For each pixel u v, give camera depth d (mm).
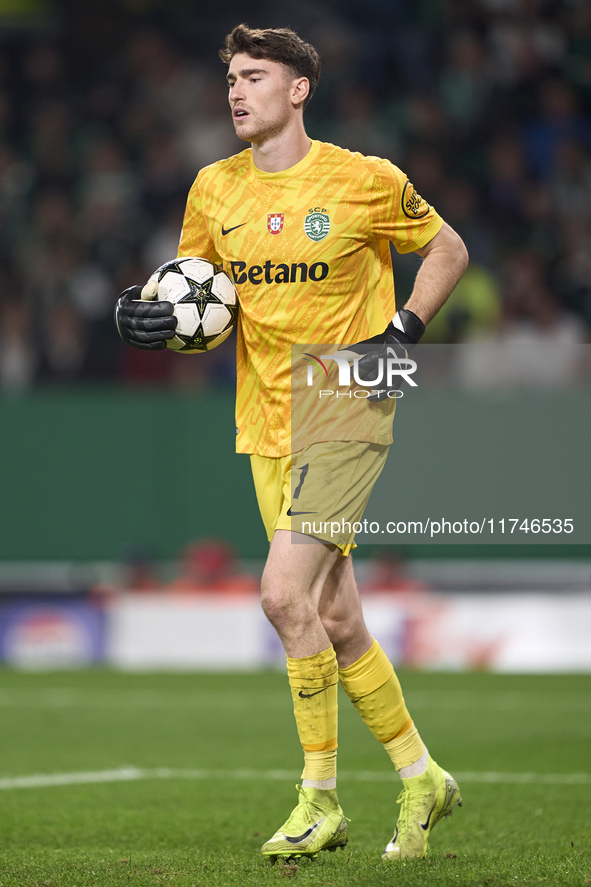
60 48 60719
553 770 21531
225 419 44969
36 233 54469
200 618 42438
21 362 50812
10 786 19828
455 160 57781
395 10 63062
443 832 15750
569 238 56125
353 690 13617
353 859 13109
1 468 45094
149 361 49875
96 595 43344
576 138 59750
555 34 61562
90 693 34375
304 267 13234
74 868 12312
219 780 20531
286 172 13430
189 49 61750
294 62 13297
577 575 42625
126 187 56094
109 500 44969
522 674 39031
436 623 41094
